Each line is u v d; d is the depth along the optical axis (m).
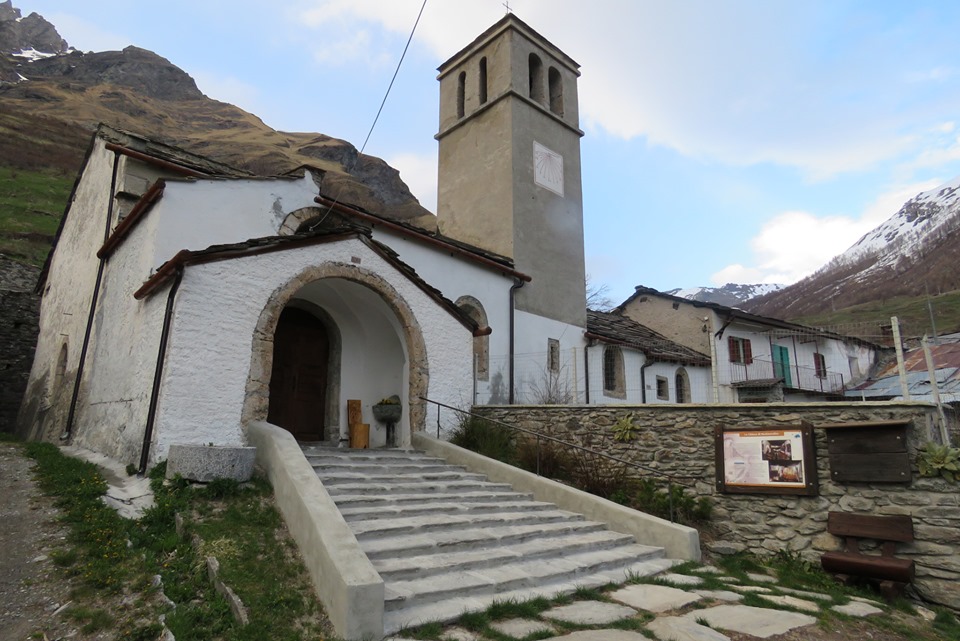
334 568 4.84
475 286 16.86
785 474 8.58
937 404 7.98
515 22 21.23
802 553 8.25
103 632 4.40
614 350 21.28
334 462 8.80
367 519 6.92
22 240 30.22
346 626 4.48
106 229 12.56
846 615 6.00
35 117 56.66
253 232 11.74
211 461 6.91
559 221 20.72
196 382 8.01
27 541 5.79
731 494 9.05
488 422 11.68
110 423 9.41
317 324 12.07
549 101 22.11
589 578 6.44
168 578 5.13
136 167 12.34
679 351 23.77
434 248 15.82
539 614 5.28
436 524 6.95
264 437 7.73
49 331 16.81
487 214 19.92
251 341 8.67
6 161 45.19
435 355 11.52
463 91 22.89
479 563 6.20
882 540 7.66
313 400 11.66
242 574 5.20
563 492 8.95
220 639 4.37
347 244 10.35
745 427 9.13
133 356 9.07
